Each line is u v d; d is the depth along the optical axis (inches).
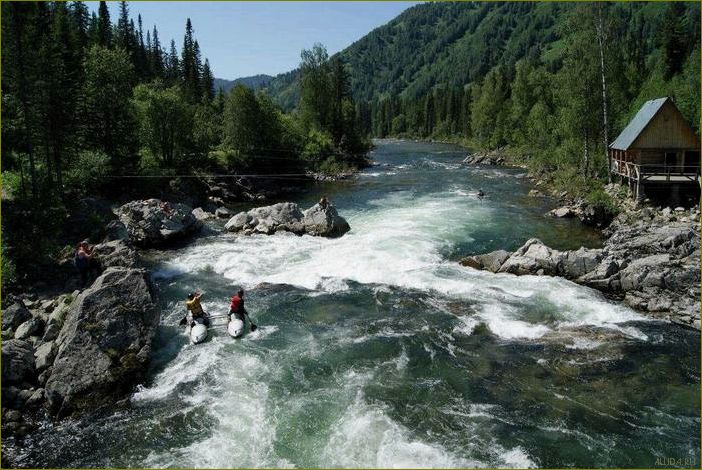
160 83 2390.5
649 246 1106.7
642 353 733.3
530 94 3572.8
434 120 7130.9
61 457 532.4
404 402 616.7
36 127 1311.5
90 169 1589.6
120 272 781.3
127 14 3720.5
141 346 703.1
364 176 2797.7
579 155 2062.0
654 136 1646.2
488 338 781.3
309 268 1110.4
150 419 592.7
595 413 598.9
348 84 4008.4
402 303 914.7
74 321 690.8
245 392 641.6
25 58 1252.5
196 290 1003.9
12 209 1111.6
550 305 898.7
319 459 517.3
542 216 1596.9
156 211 1362.0
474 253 1204.5
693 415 594.9
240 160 2517.2
